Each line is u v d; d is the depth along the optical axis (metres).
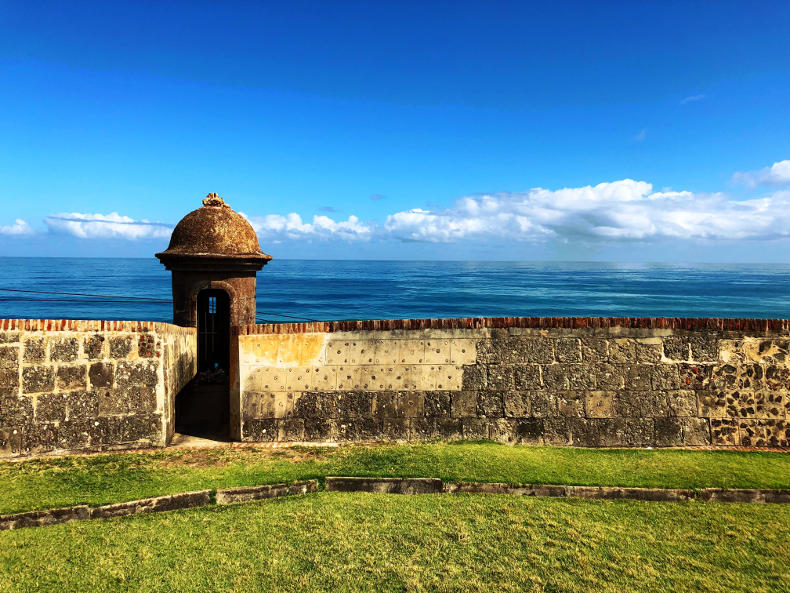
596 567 4.56
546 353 7.64
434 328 7.67
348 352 7.69
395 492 6.08
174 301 11.02
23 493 5.54
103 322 7.00
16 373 6.60
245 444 7.47
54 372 6.76
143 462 6.60
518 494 6.03
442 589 4.21
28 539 4.84
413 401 7.67
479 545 4.88
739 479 6.25
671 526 5.30
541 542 4.95
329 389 7.67
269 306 62.34
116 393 7.05
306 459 6.79
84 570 4.36
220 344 11.81
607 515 5.52
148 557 4.58
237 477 6.11
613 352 7.61
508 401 7.65
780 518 5.50
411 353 7.68
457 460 6.71
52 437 6.77
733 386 7.59
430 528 5.18
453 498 5.89
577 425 7.59
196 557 4.60
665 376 7.59
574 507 5.69
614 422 7.57
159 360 7.28
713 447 7.51
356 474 6.25
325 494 5.95
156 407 7.25
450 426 7.67
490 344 7.66
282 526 5.17
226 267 10.84
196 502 5.66
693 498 5.95
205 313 11.76
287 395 7.65
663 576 4.43
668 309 57.28
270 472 6.28
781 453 7.23
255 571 4.40
